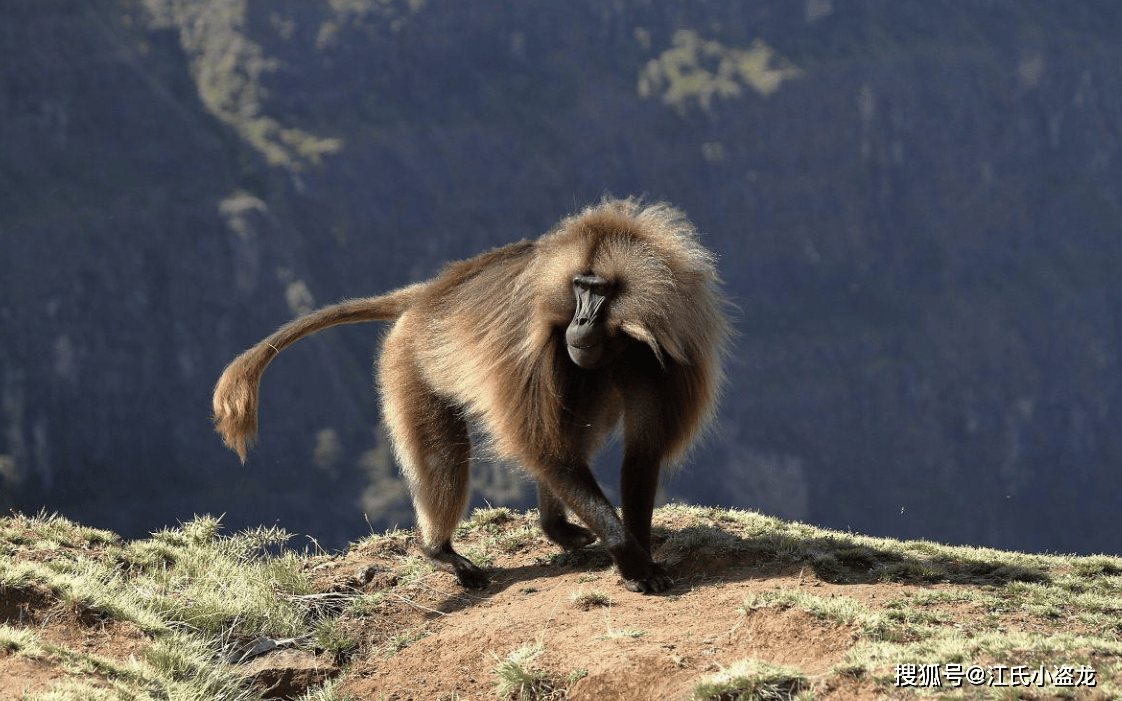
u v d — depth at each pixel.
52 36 123.19
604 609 8.03
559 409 8.06
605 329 7.61
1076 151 178.00
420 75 146.62
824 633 6.91
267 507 111.19
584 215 8.22
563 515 9.59
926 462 148.25
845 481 143.38
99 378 114.12
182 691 7.30
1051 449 155.75
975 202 168.00
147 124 125.06
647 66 157.25
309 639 8.70
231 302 120.38
